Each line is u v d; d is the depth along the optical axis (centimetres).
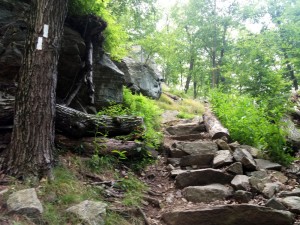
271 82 894
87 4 641
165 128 866
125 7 878
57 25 416
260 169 525
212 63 2475
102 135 542
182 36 2491
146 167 562
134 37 1415
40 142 385
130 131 576
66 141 488
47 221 292
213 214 383
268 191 441
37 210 292
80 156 486
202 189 456
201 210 386
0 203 303
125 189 443
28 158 374
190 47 2498
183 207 423
